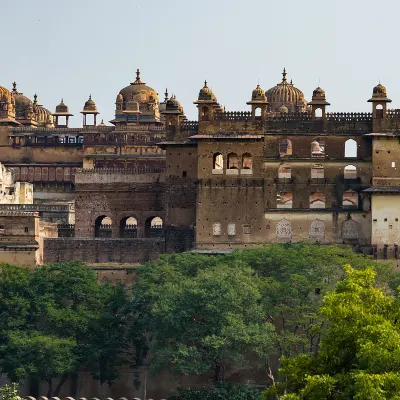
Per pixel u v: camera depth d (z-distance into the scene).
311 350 195.75
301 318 199.00
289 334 196.75
